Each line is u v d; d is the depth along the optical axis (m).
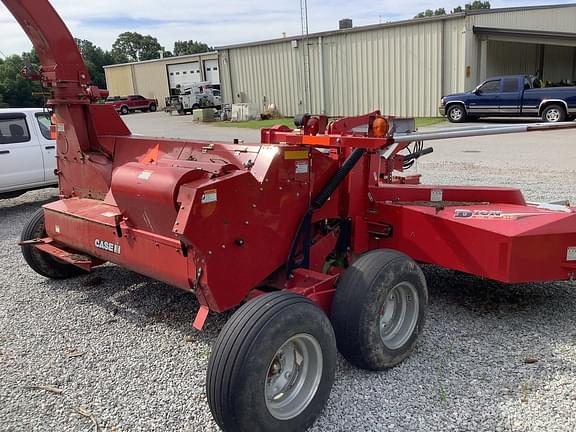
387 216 4.18
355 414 2.93
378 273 3.12
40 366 3.57
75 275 5.27
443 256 3.95
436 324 3.98
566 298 4.45
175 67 51.22
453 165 10.95
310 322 2.72
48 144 9.05
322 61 26.09
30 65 4.66
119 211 3.93
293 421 2.70
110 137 4.57
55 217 4.42
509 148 13.46
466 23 21.64
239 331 2.54
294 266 3.54
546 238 3.67
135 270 3.71
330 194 3.58
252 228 3.18
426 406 2.98
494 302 4.38
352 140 3.25
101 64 85.75
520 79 19.31
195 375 3.40
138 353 3.70
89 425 2.93
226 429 2.56
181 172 3.00
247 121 27.52
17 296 4.83
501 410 2.93
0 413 3.06
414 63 23.31
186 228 2.82
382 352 3.21
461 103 20.33
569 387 3.13
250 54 28.88
